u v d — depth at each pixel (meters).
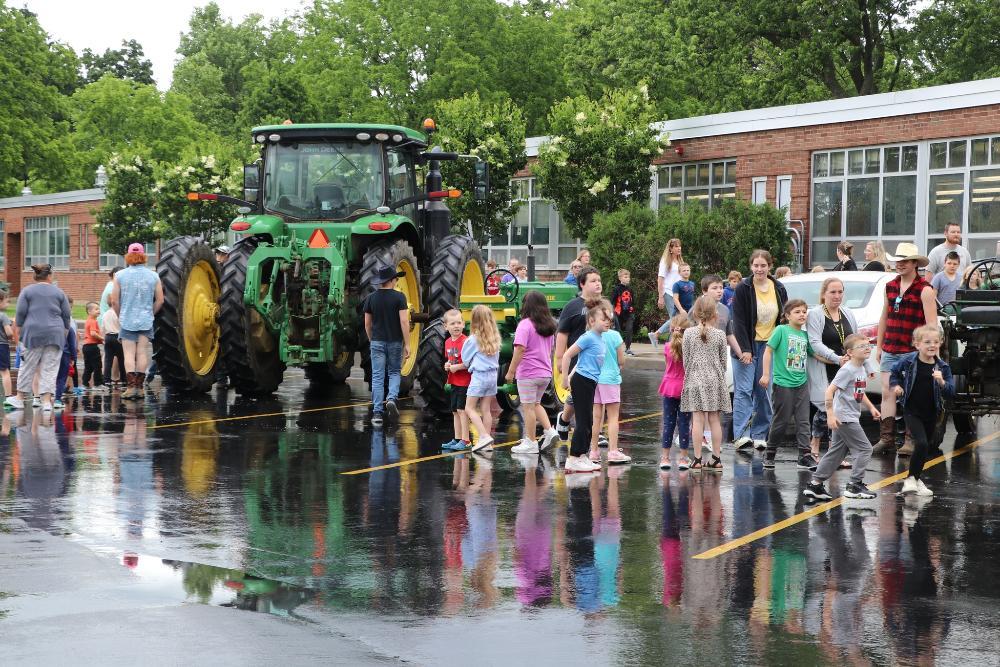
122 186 47.84
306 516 8.47
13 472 10.16
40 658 5.25
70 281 58.88
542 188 32.25
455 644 5.54
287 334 14.71
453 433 12.88
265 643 5.51
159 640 5.53
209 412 14.61
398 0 59.38
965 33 42.25
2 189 57.75
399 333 13.63
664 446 10.74
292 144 15.34
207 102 85.81
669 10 47.69
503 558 7.24
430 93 56.88
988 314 11.79
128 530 7.94
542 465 10.86
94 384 17.64
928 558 7.30
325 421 13.78
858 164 26.45
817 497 9.26
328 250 14.62
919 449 9.44
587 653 5.41
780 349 10.80
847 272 14.34
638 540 7.76
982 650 5.46
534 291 11.60
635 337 28.11
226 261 15.27
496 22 58.00
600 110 31.48
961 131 24.23
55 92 59.78
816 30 42.88
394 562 7.13
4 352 15.14
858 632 5.74
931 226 25.02
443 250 14.67
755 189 28.70
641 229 28.06
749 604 6.25
